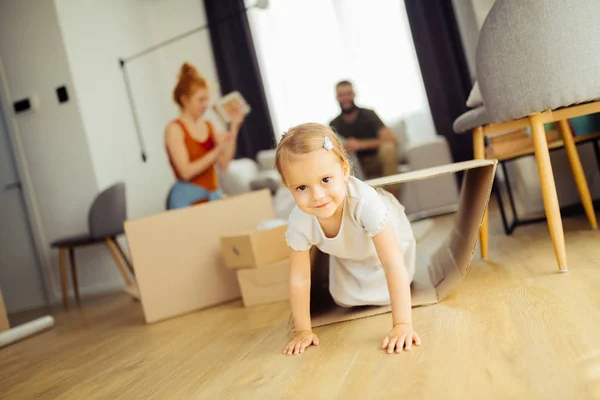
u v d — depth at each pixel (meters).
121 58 4.46
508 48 1.52
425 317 1.31
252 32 5.19
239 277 2.04
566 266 1.48
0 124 4.01
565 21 1.44
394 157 4.25
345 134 4.36
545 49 1.47
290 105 5.20
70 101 3.79
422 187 4.08
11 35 3.94
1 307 2.47
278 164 1.20
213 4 5.13
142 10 5.15
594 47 1.45
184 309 2.20
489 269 1.71
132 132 4.35
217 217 2.29
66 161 3.85
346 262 1.53
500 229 2.48
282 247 2.10
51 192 3.92
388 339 1.16
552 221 1.48
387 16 4.95
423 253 2.29
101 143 3.91
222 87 5.16
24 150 3.99
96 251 3.87
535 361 0.90
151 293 2.15
